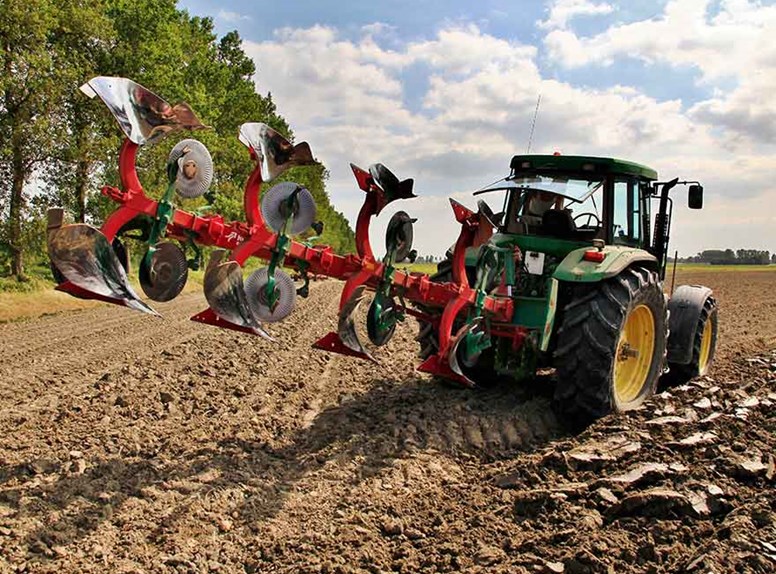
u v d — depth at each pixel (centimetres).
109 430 567
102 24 2125
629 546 355
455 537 382
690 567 320
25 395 696
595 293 589
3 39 1861
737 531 347
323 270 476
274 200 440
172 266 420
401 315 525
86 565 344
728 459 439
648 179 706
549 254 658
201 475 465
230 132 3744
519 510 412
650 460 457
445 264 698
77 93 2041
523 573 331
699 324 764
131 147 389
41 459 486
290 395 717
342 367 889
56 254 372
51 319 1497
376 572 346
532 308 599
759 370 817
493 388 717
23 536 368
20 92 1902
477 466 514
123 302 383
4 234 1939
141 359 923
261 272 448
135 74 2358
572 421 594
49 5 1962
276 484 461
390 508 424
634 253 619
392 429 575
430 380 776
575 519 387
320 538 380
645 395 639
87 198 2170
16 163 1936
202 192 417
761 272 6688
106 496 423
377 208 487
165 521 394
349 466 496
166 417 618
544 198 684
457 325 613
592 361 570
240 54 4228
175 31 2606
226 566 353
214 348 1030
